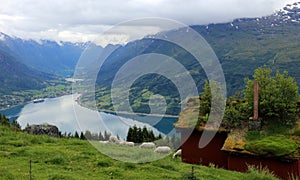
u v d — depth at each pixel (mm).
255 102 20594
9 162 12375
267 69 22422
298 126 20047
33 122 85062
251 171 14500
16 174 10680
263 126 20578
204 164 20484
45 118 88312
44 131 22688
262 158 18109
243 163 18719
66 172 11555
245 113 21672
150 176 11883
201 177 12633
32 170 11445
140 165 12969
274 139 18875
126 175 11711
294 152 17609
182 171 13320
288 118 20844
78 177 10914
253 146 18438
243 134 20141
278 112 20984
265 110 21156
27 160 12891
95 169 12305
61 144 16938
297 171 17594
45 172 11297
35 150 14359
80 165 12727
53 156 13656
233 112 21219
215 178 12984
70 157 13695
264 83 21875
